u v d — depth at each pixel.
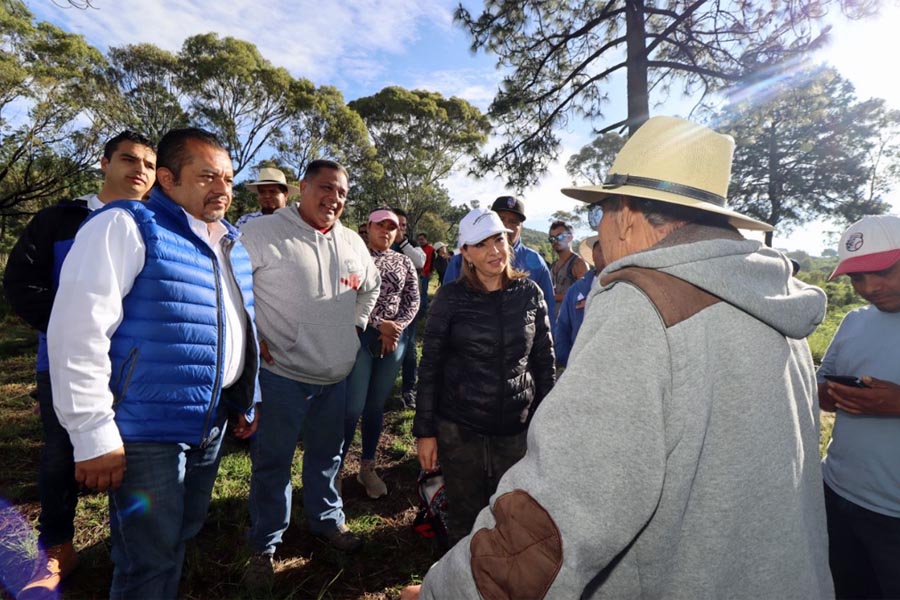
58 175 16.73
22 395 4.79
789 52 7.19
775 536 0.80
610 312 0.80
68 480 2.15
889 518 1.54
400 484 3.36
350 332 2.48
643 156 0.94
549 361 2.34
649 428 0.73
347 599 2.23
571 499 0.72
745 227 1.04
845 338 1.79
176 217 1.61
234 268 1.87
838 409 1.69
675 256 0.81
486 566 0.75
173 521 1.59
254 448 2.28
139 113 22.56
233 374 1.81
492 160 10.81
